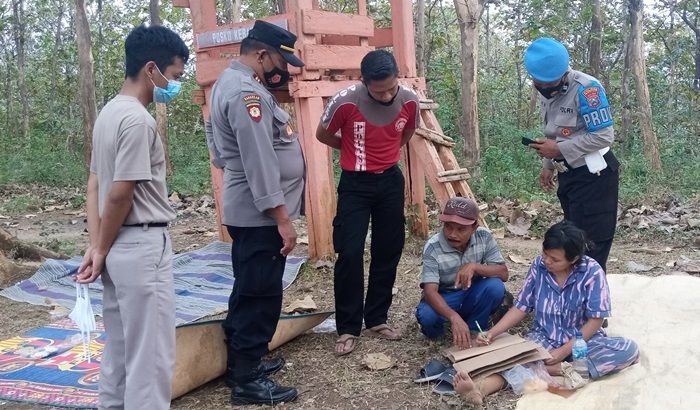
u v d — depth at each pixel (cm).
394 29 672
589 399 338
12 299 541
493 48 2273
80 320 281
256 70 341
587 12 1227
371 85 374
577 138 398
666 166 1100
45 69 1892
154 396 281
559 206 800
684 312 444
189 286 570
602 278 364
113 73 1673
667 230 698
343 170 414
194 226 858
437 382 364
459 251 398
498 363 350
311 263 597
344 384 369
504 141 1159
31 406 353
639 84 1116
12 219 949
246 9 1541
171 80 283
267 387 351
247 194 338
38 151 1453
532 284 383
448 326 427
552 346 373
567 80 399
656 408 326
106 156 272
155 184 283
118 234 279
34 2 1838
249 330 347
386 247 423
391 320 466
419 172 662
